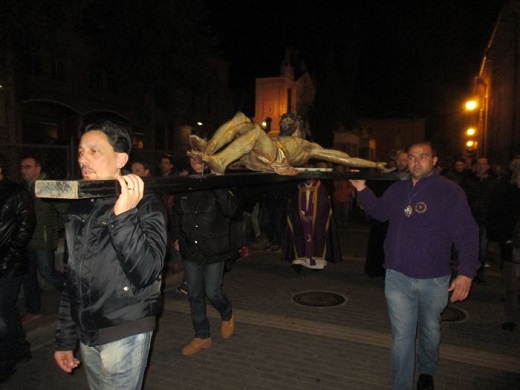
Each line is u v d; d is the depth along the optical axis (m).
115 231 1.85
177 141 25.92
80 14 10.57
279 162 3.45
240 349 4.29
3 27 9.54
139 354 2.09
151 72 15.62
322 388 3.57
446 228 3.15
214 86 18.28
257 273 7.29
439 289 3.16
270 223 8.87
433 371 3.34
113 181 1.73
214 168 3.04
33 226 3.85
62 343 2.25
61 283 5.22
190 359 4.08
